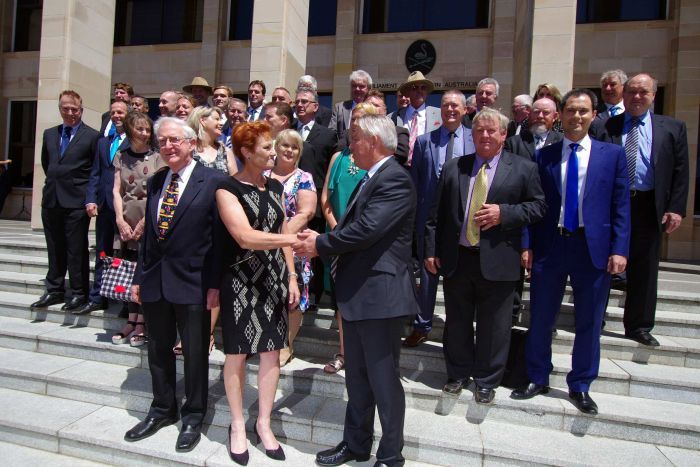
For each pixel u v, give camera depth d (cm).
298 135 356
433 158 392
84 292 461
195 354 295
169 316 305
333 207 363
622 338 375
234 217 267
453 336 323
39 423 316
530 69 606
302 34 816
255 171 285
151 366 307
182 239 292
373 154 267
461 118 400
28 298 495
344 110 553
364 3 1165
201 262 295
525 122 452
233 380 281
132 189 395
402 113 507
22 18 1406
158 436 303
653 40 988
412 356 364
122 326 436
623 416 293
